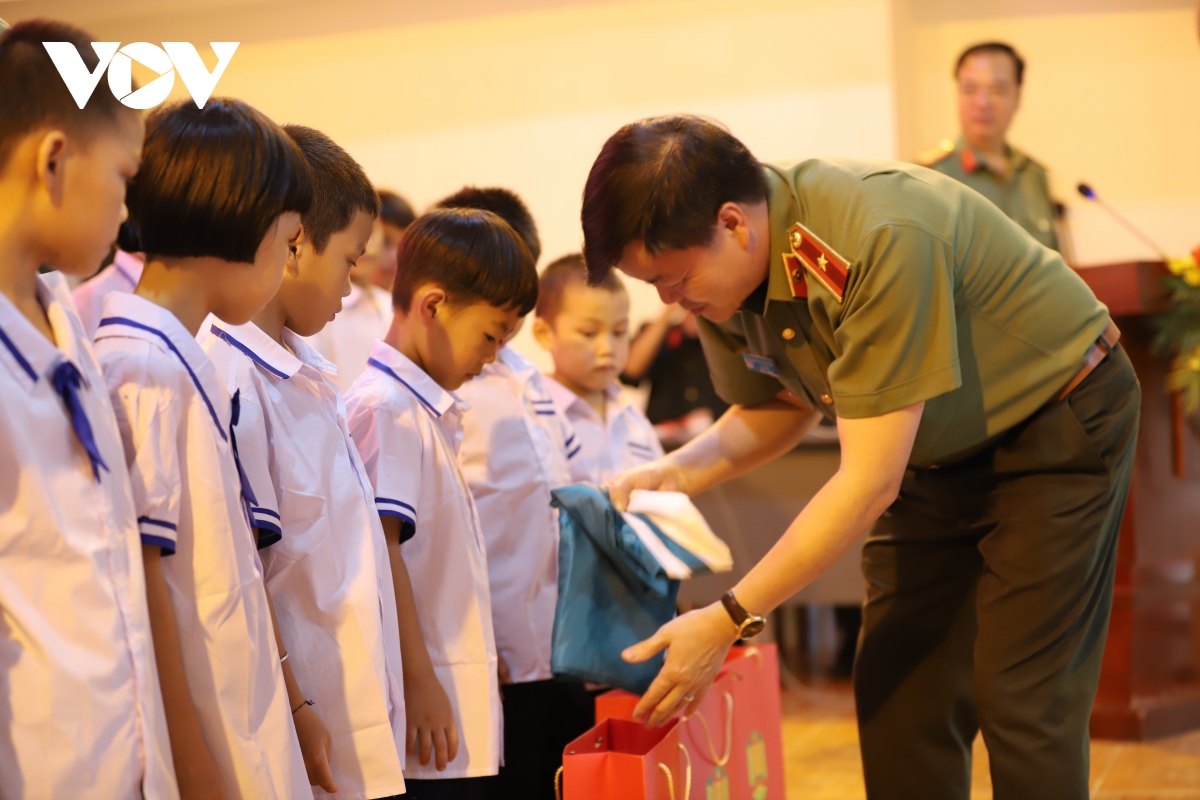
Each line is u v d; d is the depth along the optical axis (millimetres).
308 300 1351
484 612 1536
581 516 1595
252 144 1093
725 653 1399
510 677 1870
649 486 1760
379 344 1556
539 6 5160
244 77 5469
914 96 5039
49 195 929
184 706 1019
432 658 1485
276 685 1096
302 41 5414
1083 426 1467
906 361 1346
